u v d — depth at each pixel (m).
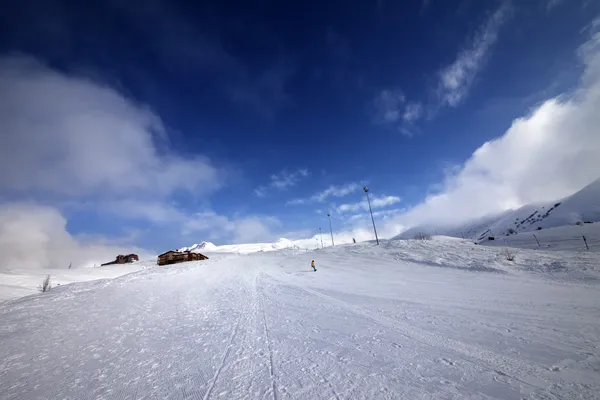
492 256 21.25
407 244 32.38
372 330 5.96
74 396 3.75
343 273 19.83
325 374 3.87
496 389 3.26
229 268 25.59
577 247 32.28
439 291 11.08
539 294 9.62
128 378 4.25
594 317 6.31
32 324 8.09
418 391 3.27
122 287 14.98
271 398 3.29
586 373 3.58
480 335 5.32
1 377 4.55
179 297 11.98
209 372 4.25
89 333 7.11
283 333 6.09
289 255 40.38
